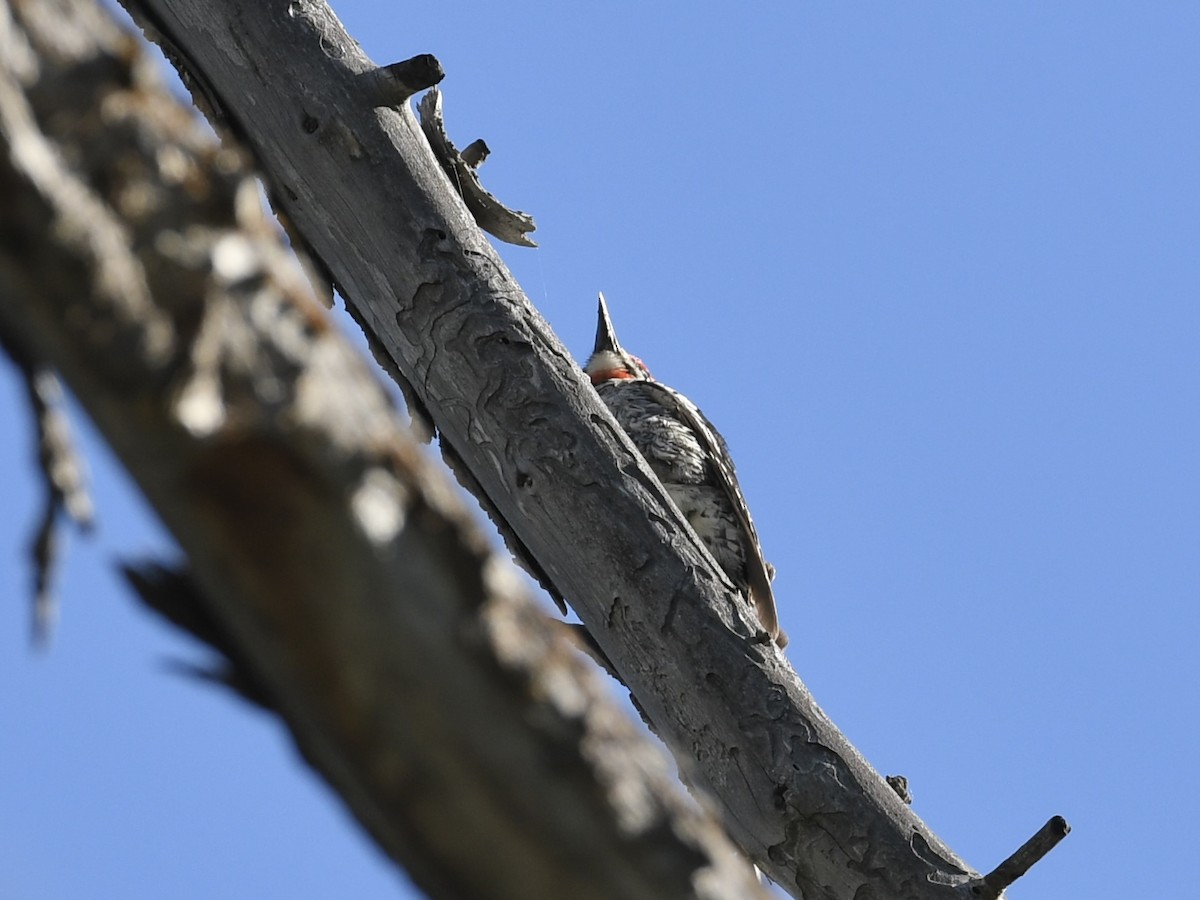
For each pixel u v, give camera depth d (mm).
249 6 10836
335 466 3605
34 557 3928
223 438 3508
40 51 3645
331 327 3795
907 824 9664
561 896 3686
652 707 10242
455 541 3738
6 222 3363
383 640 3604
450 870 3691
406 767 3623
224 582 3553
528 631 3830
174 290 3531
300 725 3717
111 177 3586
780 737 9820
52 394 3881
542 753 3701
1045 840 9336
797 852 9727
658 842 3779
